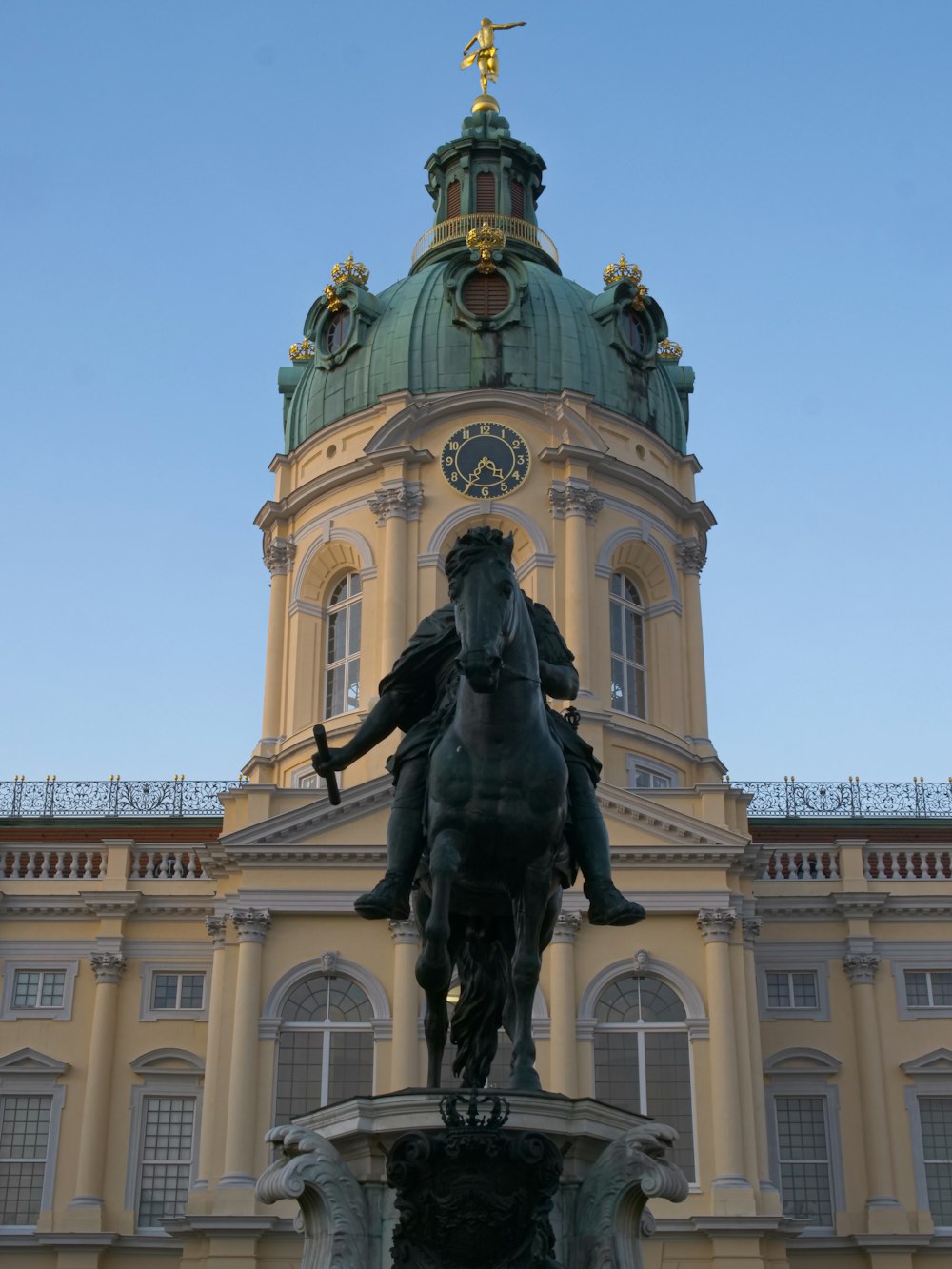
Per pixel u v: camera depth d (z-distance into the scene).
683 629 50.78
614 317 52.22
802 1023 43.53
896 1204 41.19
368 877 40.78
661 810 41.09
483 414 49.31
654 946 40.41
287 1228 37.06
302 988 40.06
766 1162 39.03
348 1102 10.20
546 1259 9.41
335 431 51.16
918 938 44.34
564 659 12.20
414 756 11.47
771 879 44.97
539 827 10.79
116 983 43.44
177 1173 41.78
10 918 44.16
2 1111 42.38
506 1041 38.16
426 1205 9.48
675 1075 39.19
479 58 62.16
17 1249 40.44
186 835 50.34
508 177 59.19
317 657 50.03
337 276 53.78
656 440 51.75
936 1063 42.88
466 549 10.63
